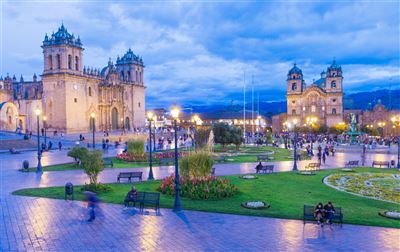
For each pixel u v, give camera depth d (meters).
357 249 14.84
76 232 16.70
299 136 96.69
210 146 34.47
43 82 95.44
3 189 26.28
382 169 39.44
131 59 126.12
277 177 33.38
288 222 18.66
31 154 53.31
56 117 93.88
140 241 15.60
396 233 16.92
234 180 31.38
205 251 14.55
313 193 26.14
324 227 17.81
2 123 92.06
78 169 37.19
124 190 26.45
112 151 59.84
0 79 114.94
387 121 129.12
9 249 14.56
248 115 152.88
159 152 55.09
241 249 14.78
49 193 24.70
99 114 107.00
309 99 135.25
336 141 87.81
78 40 98.44
